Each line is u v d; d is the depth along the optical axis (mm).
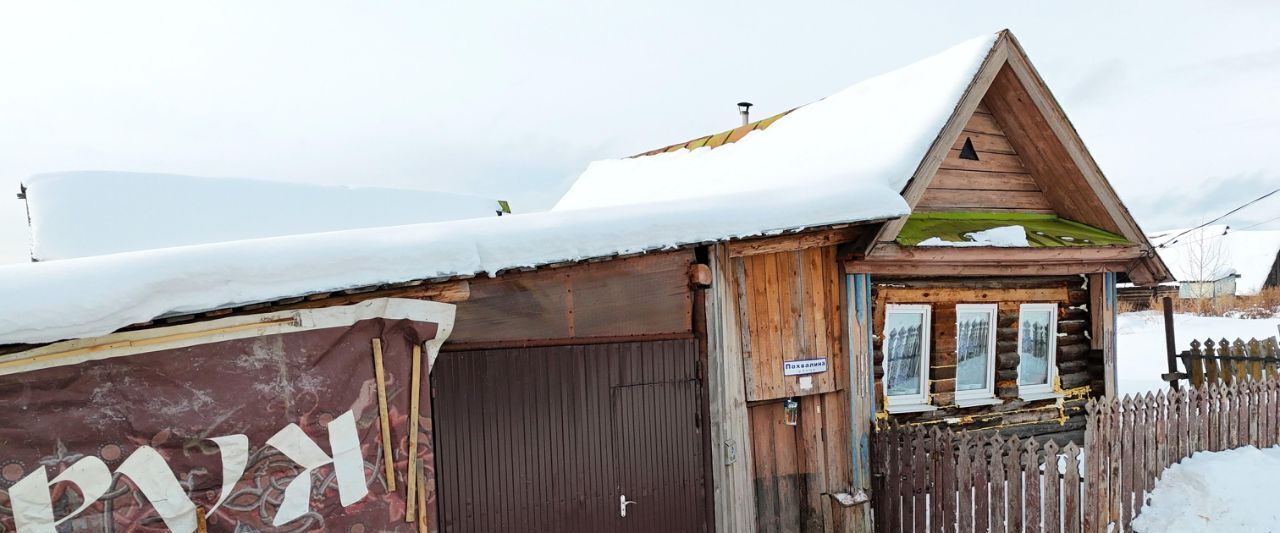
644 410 5285
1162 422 6480
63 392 3432
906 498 6230
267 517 3867
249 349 3820
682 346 5453
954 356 7402
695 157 10055
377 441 4168
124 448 3559
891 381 7152
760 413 6406
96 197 7188
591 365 5074
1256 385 7250
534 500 4875
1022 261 7023
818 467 6496
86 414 3480
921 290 7160
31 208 6980
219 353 3746
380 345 4156
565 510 4980
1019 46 6844
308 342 3953
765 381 6090
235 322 3750
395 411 4215
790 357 6238
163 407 3631
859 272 6426
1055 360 8023
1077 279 8133
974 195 7703
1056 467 5664
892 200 5781
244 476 3818
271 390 3867
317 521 3992
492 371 4734
